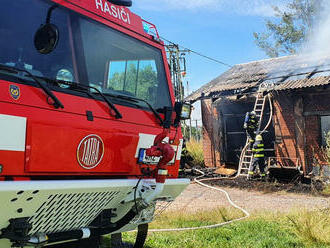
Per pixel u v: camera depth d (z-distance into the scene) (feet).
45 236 8.77
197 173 49.01
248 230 18.52
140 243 13.88
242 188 37.47
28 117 8.01
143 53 12.36
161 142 10.87
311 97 42.70
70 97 9.11
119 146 10.15
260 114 48.21
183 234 17.40
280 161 44.57
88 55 10.19
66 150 8.73
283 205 28.12
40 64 8.88
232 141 51.52
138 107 11.28
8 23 8.42
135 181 10.23
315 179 38.42
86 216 9.73
